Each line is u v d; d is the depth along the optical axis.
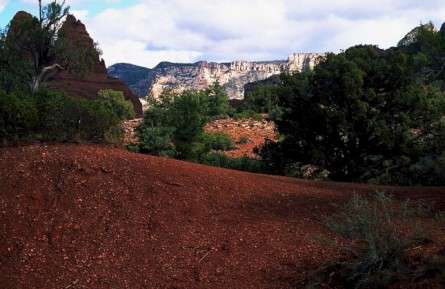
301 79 17.67
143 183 8.22
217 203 7.94
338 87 16.11
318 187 9.39
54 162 8.64
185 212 7.58
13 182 8.12
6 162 8.77
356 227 5.76
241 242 6.71
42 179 8.19
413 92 15.73
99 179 8.25
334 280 5.51
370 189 9.24
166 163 9.27
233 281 5.93
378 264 5.38
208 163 18.00
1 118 10.09
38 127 10.60
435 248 5.54
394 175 14.66
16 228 7.20
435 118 15.80
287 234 6.82
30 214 7.46
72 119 10.75
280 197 8.36
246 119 35.62
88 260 6.59
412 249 5.61
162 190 8.08
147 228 7.17
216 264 6.29
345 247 5.98
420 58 11.17
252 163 17.73
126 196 7.87
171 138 18.14
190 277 6.10
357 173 16.08
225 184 8.68
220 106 40.59
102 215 7.45
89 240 6.96
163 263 6.42
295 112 17.20
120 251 6.71
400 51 16.59
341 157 16.47
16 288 6.18
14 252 6.80
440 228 6.30
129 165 8.75
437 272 5.00
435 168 12.80
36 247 6.86
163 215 7.45
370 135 16.03
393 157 15.52
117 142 11.12
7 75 25.42
